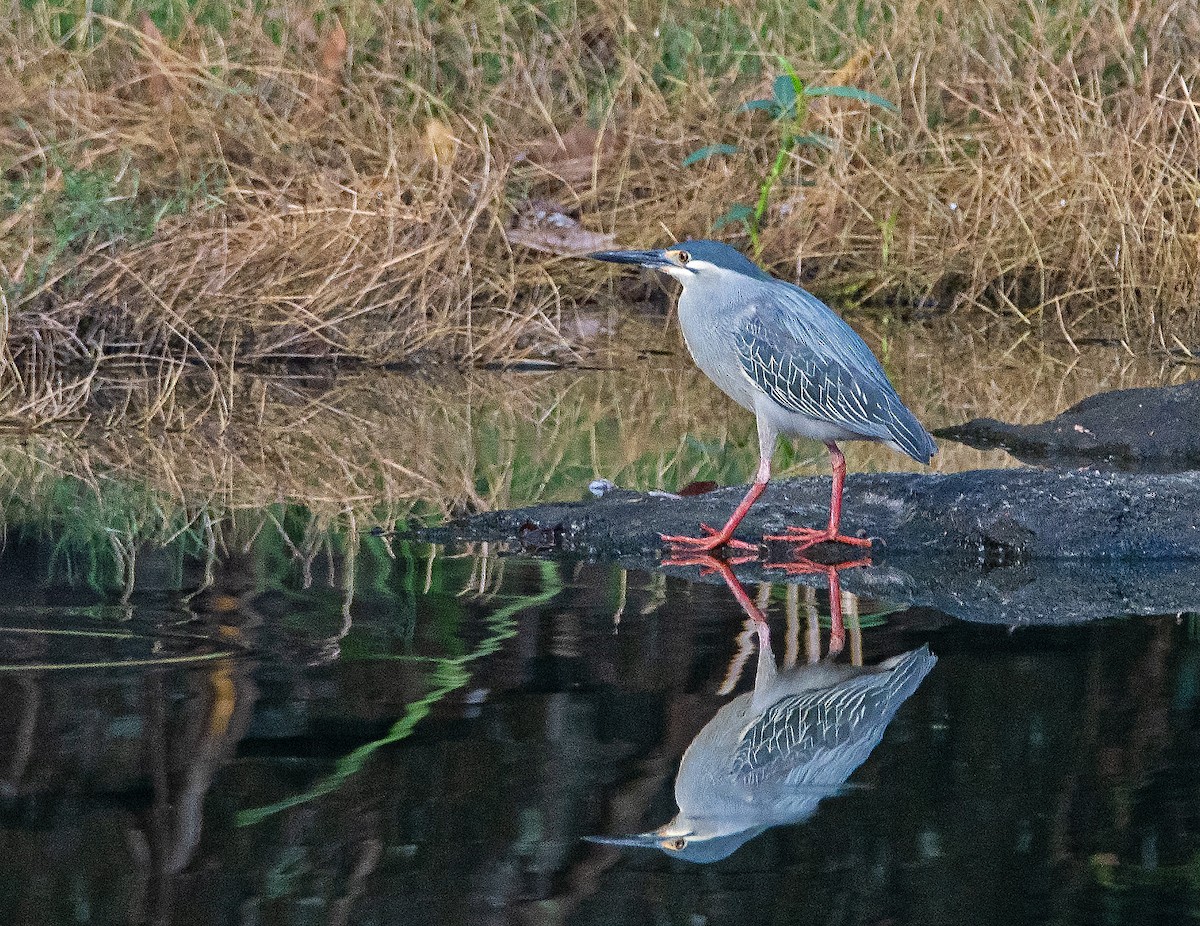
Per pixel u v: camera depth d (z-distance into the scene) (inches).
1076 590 363.3
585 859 210.4
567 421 559.5
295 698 271.3
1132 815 224.5
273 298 623.8
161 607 329.4
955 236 766.5
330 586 350.9
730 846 214.2
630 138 778.8
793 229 770.8
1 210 613.3
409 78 801.6
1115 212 724.0
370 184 685.3
